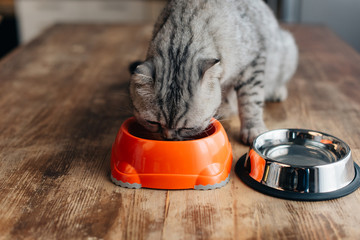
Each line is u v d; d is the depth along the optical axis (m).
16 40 2.06
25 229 0.45
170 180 0.52
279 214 0.47
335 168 0.50
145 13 1.99
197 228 0.45
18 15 2.03
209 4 0.68
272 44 0.80
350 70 1.01
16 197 0.51
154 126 0.61
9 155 0.62
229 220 0.46
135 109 0.61
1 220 0.46
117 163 0.54
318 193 0.49
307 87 0.91
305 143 0.60
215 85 0.60
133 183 0.52
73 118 0.77
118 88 0.92
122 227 0.45
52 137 0.69
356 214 0.47
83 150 0.64
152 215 0.47
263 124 0.69
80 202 0.50
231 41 0.67
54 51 1.20
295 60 0.91
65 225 0.45
